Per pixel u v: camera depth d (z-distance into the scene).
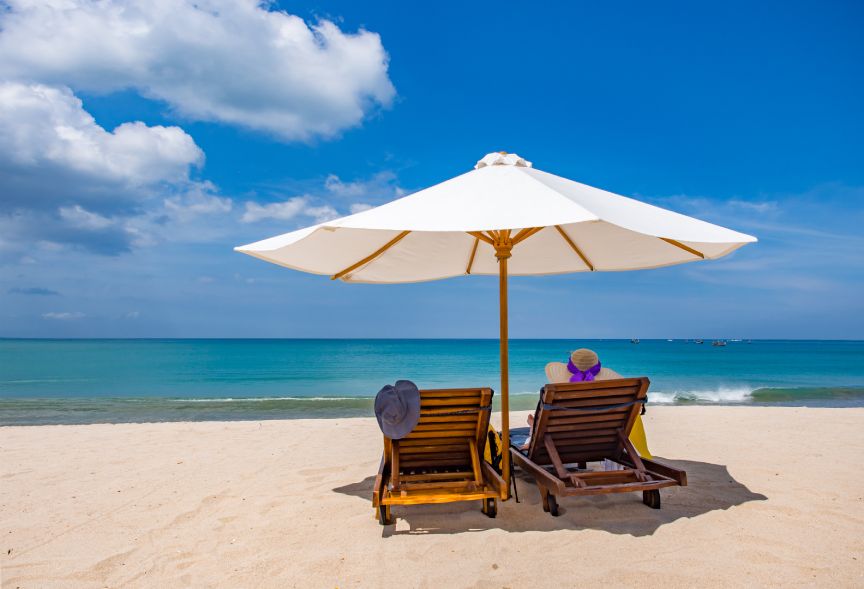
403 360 42.81
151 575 2.90
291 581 2.79
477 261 6.04
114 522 3.71
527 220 2.57
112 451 6.02
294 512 3.88
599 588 2.63
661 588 2.62
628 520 3.54
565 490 3.38
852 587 2.60
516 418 8.77
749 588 2.60
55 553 3.20
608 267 5.68
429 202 3.13
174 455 5.80
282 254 4.05
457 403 3.61
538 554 3.03
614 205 3.35
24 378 24.41
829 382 21.78
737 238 3.15
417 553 3.09
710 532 3.31
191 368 31.98
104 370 29.75
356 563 2.98
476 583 2.70
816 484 4.34
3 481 4.76
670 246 4.76
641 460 3.80
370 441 6.57
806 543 3.13
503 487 3.51
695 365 35.94
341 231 3.93
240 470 5.12
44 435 7.11
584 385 3.59
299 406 12.64
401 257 5.51
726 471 4.80
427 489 3.63
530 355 52.94
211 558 3.10
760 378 24.34
